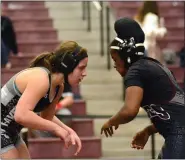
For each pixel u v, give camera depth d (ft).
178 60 60.75
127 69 28.35
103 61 61.82
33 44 62.69
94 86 57.67
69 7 72.74
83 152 46.80
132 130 50.26
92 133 49.37
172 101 27.37
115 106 54.13
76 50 27.32
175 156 26.89
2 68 53.62
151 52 54.80
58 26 68.44
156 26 54.65
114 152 47.52
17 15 69.72
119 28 28.17
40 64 27.50
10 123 27.53
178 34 65.72
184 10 70.49
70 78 27.45
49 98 27.30
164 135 27.63
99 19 69.46
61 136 26.14
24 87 26.76
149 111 27.68
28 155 28.99
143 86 27.32
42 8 70.64
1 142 27.40
